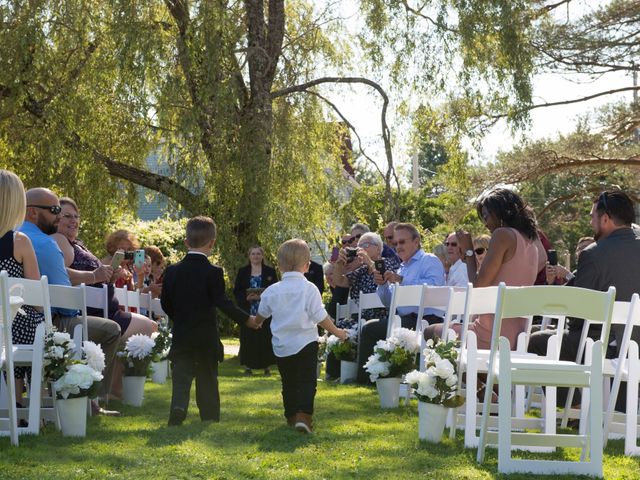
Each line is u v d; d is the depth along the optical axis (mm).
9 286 5750
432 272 9445
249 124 15555
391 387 7805
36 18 14938
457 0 15828
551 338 6348
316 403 8078
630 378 5922
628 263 6660
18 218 6070
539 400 7934
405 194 29984
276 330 6621
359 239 11344
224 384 9836
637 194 23453
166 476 4820
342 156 18547
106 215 16297
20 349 5969
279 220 16219
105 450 5566
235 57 15664
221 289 6695
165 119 14703
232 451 5582
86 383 6012
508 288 5328
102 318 7383
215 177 15484
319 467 5141
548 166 22266
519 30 16062
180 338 6672
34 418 6039
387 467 5160
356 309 10758
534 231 6965
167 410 7672
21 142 15523
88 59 15500
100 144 16016
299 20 17953
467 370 5945
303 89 16594
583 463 5180
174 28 15273
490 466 5309
